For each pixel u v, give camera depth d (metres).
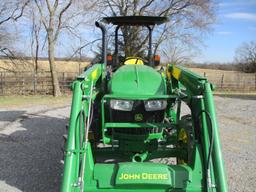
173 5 25.95
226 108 15.07
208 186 3.54
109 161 5.39
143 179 3.60
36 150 7.25
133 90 4.45
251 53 44.44
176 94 4.76
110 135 4.56
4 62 25.08
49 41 20.69
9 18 23.80
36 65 25.98
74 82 3.99
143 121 4.40
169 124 4.45
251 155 7.06
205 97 3.90
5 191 5.03
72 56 24.31
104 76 5.30
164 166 3.72
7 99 18.09
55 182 5.39
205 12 26.98
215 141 3.68
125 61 5.89
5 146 7.60
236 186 5.28
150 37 6.64
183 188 3.63
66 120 11.02
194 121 4.10
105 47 5.73
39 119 11.27
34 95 20.83
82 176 3.53
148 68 5.05
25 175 5.71
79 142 3.68
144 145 4.57
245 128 10.11
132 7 25.17
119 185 3.61
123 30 7.31
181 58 28.05
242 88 28.00
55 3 20.83
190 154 4.00
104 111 4.56
